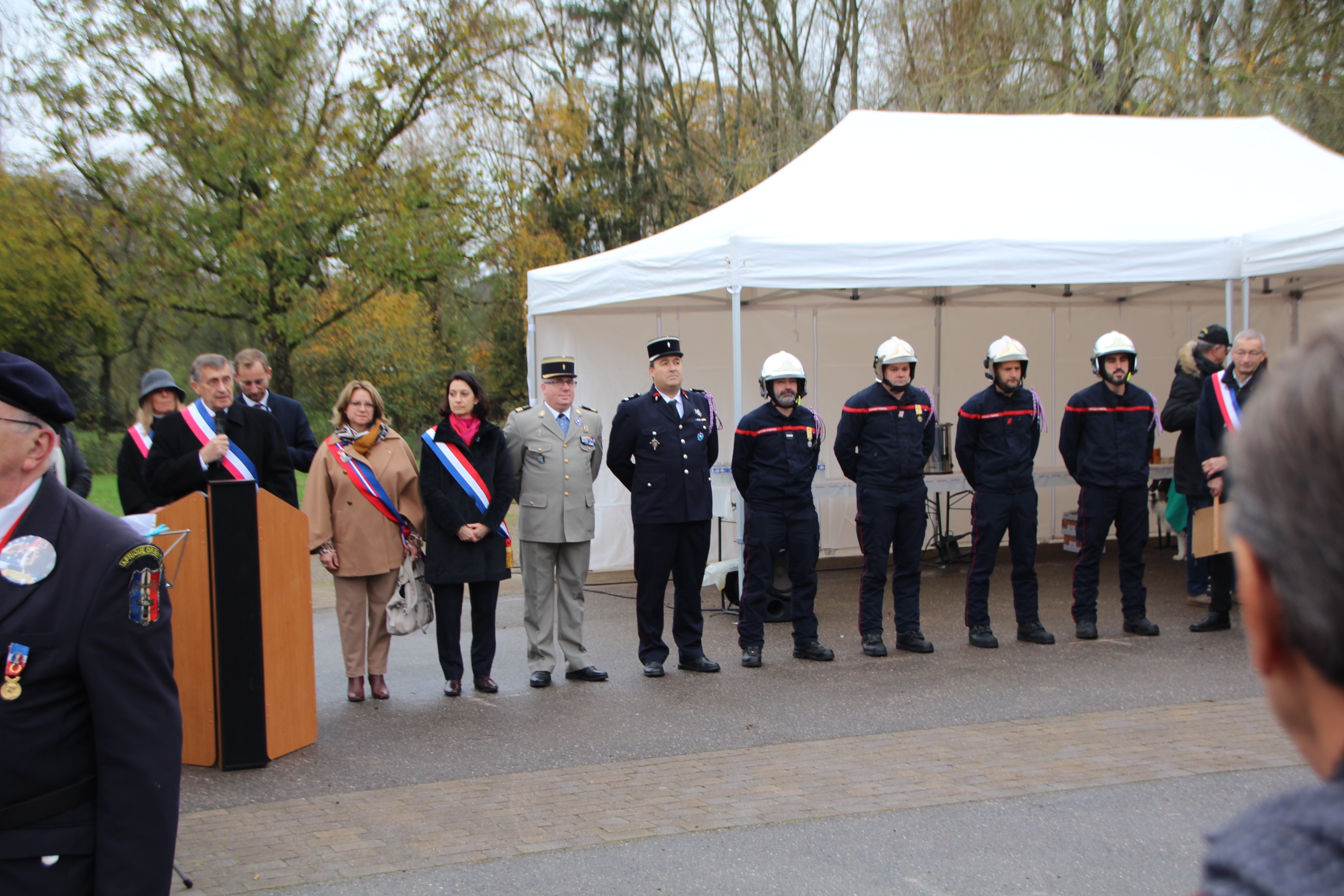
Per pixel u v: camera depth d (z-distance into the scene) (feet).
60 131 57.36
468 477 18.61
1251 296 34.37
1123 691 18.53
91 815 5.82
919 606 21.97
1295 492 1.91
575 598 19.90
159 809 5.88
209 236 58.03
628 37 73.67
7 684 5.56
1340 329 1.99
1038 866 11.54
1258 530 1.99
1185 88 51.08
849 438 21.86
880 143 30.25
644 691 19.07
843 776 14.47
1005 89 55.47
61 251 62.90
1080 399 22.67
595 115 75.20
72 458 19.11
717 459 21.95
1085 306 35.27
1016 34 54.24
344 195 59.36
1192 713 17.10
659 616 20.31
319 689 19.67
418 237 60.39
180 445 16.70
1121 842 12.13
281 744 15.57
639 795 13.87
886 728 16.63
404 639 24.17
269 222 56.24
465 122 65.51
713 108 76.84
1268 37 51.03
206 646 15.12
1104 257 25.11
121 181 58.90
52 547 5.77
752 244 23.57
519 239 72.74
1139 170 30.22
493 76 68.18
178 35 57.98
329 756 15.66
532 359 30.35
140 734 5.82
